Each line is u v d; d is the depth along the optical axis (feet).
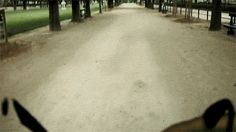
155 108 21.39
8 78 30.68
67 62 37.70
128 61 37.63
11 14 171.63
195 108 21.22
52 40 58.18
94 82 28.48
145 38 58.70
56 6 74.90
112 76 30.55
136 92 25.21
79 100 23.50
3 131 18.21
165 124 18.62
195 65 34.83
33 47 49.47
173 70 32.63
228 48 45.83
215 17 69.31
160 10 178.50
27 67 35.29
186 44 50.14
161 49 45.88
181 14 135.13
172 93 24.73
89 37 61.77
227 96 23.68
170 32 68.08
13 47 48.88
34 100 23.67
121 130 17.95
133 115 20.25
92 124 18.93
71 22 103.50
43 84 28.14
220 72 31.50
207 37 58.59
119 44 51.57
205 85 26.86
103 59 39.14
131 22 99.14
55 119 19.79
